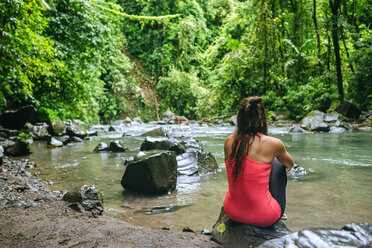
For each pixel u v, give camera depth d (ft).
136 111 87.15
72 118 50.31
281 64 57.26
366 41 49.67
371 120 42.88
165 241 7.20
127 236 7.47
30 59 22.18
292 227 8.74
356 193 12.08
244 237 6.69
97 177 16.19
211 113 76.23
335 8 45.78
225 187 13.98
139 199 12.41
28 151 24.17
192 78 90.38
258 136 7.08
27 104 35.96
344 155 20.97
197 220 9.80
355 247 5.09
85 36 33.91
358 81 49.93
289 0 58.65
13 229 7.82
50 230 7.78
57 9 33.91
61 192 12.71
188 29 89.10
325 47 55.83
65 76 32.86
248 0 64.13
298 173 15.57
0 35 17.61
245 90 64.85
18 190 12.25
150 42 94.68
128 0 94.94
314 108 50.55
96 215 9.70
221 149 25.40
